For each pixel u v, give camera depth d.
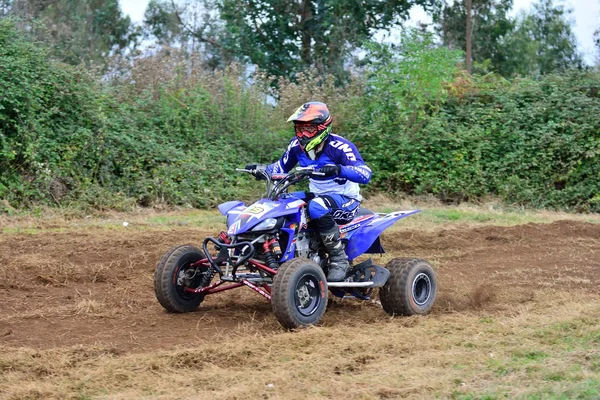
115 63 19.94
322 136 7.30
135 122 17.81
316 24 26.94
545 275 10.10
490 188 19.08
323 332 6.65
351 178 7.16
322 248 7.59
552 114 19.53
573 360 5.90
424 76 18.73
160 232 12.45
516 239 12.90
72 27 28.80
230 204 7.41
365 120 19.55
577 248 12.23
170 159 17.31
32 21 20.34
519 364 5.78
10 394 5.04
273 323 7.25
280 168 7.82
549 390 5.15
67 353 6.03
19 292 8.61
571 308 7.78
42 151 15.74
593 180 18.88
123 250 10.81
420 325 7.22
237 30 27.02
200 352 5.97
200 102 18.62
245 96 19.30
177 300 7.53
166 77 19.52
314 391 5.15
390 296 7.66
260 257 7.23
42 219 14.02
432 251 11.98
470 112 19.73
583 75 20.50
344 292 7.78
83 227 13.16
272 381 5.33
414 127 19.12
